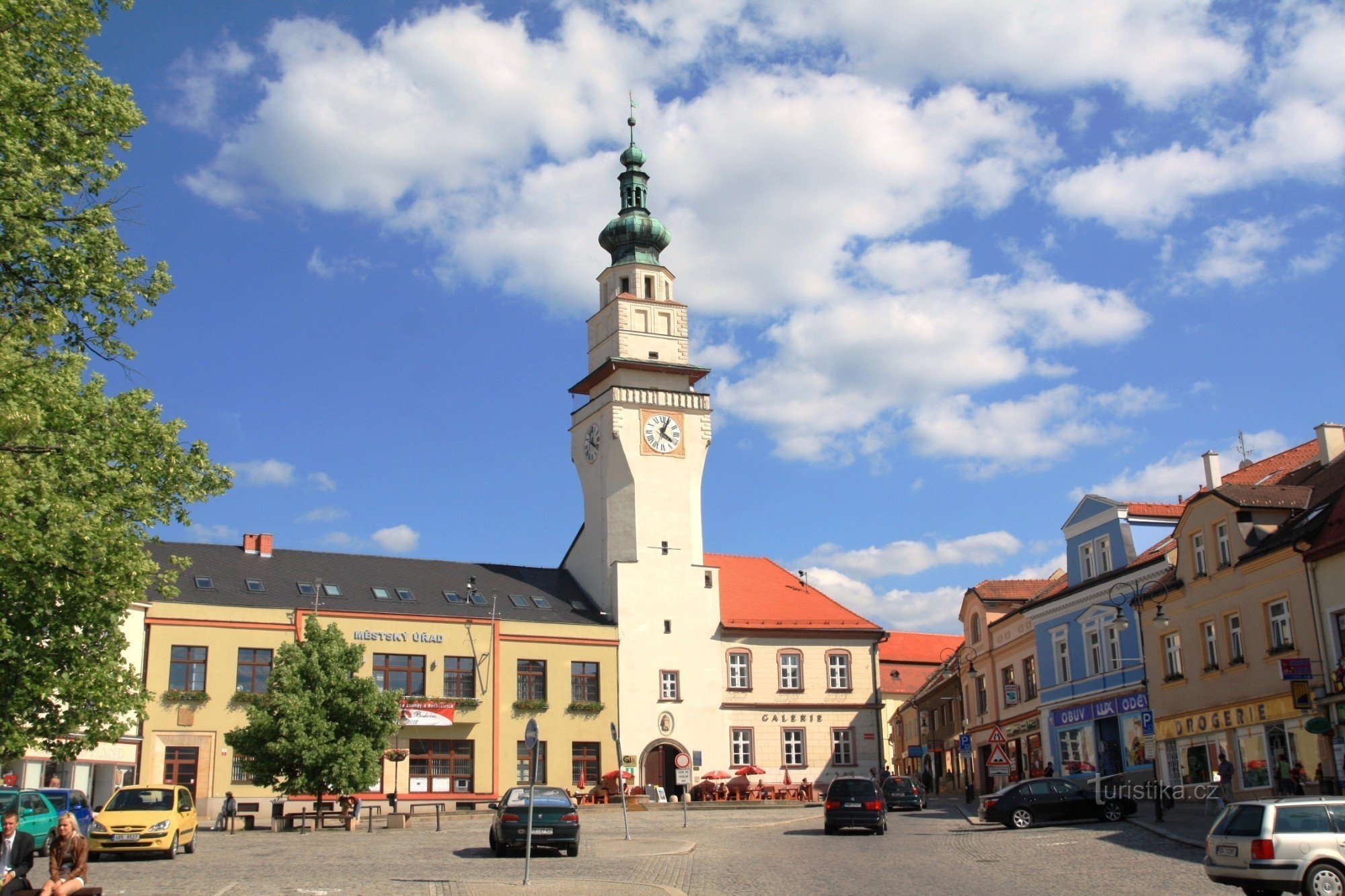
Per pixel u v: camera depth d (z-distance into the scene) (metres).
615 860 30.81
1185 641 44.03
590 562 71.50
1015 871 26.39
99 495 26.47
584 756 64.44
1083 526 53.16
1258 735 39.41
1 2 23.42
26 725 30.27
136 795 33.00
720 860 30.48
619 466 70.62
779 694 70.25
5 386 23.23
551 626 65.44
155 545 60.72
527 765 62.91
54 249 24.44
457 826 48.03
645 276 75.44
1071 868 26.45
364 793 58.22
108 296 25.94
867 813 38.12
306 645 48.28
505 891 23.77
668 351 73.81
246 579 60.69
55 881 18.05
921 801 52.25
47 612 26.11
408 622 61.75
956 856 29.95
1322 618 36.38
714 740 68.06
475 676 62.56
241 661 57.25
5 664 26.30
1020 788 38.12
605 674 66.25
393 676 60.97
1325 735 35.72
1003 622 61.12
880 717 71.56
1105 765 50.12
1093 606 51.50
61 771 48.81
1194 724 42.97
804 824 44.91
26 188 23.27
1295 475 44.97
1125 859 27.59
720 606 70.56
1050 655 55.31
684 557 70.06
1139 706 47.31
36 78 24.95
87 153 25.36
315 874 27.31
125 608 28.06
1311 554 36.78
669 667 68.00
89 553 25.48
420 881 25.62
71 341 26.17
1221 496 41.59
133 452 27.88
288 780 46.53
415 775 60.12
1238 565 40.56
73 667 27.39
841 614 73.69
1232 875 21.53
